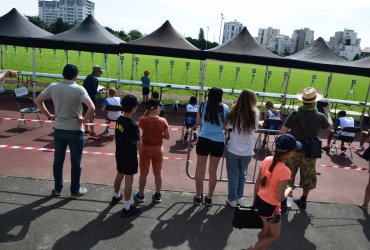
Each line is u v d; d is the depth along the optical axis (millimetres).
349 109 18797
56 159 4820
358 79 49625
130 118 4434
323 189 6371
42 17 195000
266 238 3510
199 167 4934
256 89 26016
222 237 4262
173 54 12352
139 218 4570
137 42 12570
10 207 4594
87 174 6125
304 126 4867
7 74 3822
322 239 4418
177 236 4211
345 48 153375
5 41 12117
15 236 3936
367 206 5461
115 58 46719
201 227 4461
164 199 5238
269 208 3383
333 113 15578
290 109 15695
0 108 11680
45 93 4574
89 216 4516
